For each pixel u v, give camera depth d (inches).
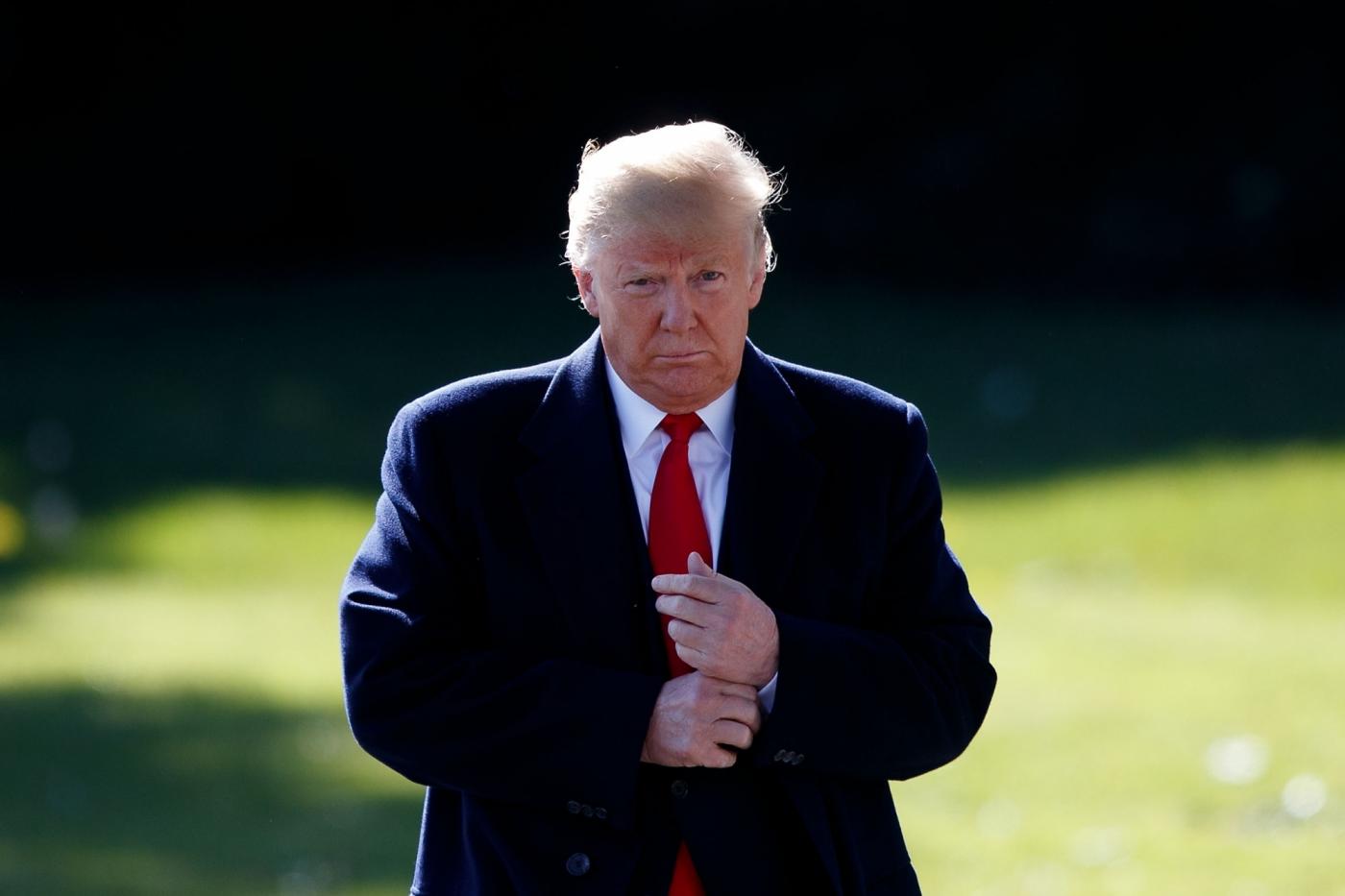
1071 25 2470.5
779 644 375.6
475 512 392.5
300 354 2223.2
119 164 2674.7
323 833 908.0
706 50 2628.0
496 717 376.8
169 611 1422.2
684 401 386.0
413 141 2719.0
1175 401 1889.8
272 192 2721.5
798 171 2588.6
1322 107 2386.8
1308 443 1720.0
